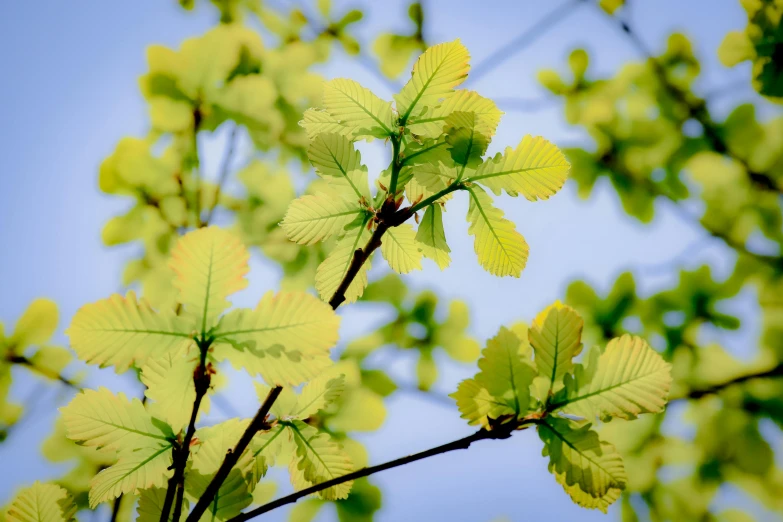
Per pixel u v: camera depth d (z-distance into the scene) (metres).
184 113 2.26
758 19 2.47
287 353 1.29
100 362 1.28
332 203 1.40
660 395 1.31
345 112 1.39
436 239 1.40
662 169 2.66
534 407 1.32
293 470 1.38
